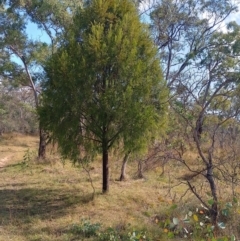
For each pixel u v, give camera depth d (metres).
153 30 16.03
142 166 12.16
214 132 6.83
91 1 9.95
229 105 7.74
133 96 8.93
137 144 9.15
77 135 9.20
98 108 8.87
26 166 14.43
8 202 9.02
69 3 15.23
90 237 6.42
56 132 9.20
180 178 10.96
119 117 8.81
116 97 8.71
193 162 11.50
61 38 10.07
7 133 38.38
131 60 9.01
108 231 6.39
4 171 14.09
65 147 9.25
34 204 8.83
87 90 8.86
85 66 8.87
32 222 7.27
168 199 9.02
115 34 9.17
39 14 15.84
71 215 7.85
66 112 9.05
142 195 9.54
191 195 8.76
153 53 9.66
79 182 11.36
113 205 8.66
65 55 8.93
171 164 10.88
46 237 6.39
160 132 9.87
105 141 9.35
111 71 9.16
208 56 13.34
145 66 9.20
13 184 11.29
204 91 8.57
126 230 6.57
